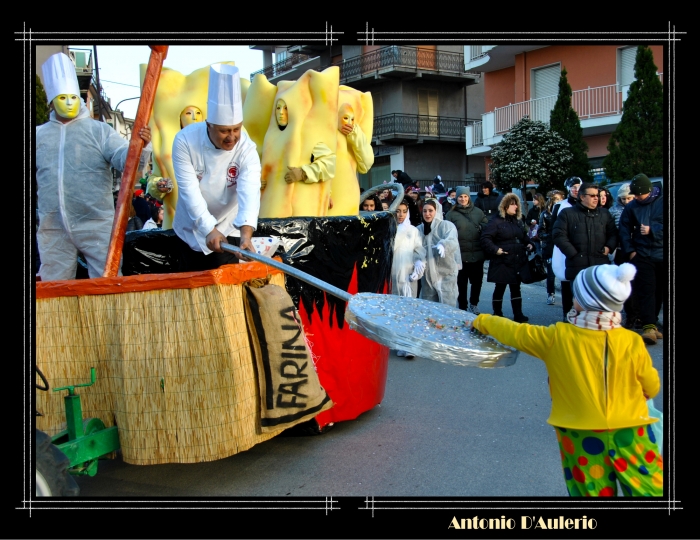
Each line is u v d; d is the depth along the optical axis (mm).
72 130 4965
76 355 3426
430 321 3234
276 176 5277
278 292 3623
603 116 19469
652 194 7660
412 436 4988
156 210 12953
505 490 4000
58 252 5027
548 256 10812
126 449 3348
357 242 4879
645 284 7684
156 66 4012
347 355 4883
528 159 17891
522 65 22172
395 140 29609
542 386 6266
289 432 4945
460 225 9656
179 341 3309
